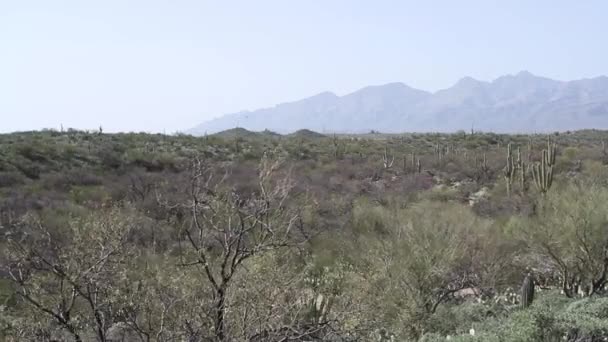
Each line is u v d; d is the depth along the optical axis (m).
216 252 7.50
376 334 9.76
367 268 11.72
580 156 38.81
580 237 13.45
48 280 6.64
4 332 6.66
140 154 33.94
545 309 8.52
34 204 19.89
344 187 30.94
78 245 6.34
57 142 36.62
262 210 6.98
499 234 15.53
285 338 6.37
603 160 37.38
